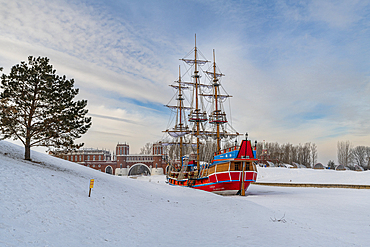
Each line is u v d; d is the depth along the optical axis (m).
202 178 44.97
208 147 65.56
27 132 24.45
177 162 75.56
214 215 19.00
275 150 145.12
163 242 11.49
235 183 40.56
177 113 73.44
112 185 23.48
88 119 27.03
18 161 20.91
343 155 132.25
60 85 25.47
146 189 27.66
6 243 7.91
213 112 60.19
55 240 9.30
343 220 20.80
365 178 63.16
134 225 13.80
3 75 23.45
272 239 12.66
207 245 11.30
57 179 17.52
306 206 28.39
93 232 11.22
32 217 10.63
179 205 21.88
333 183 61.59
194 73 65.00
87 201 15.41
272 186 63.62
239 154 38.66
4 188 12.40
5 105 23.31
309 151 141.88
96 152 135.12
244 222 16.75
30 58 24.62
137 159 137.25
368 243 13.48
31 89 24.36
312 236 13.92
